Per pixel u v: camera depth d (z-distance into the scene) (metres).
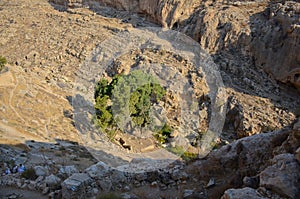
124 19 67.19
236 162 19.41
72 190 17.88
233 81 48.53
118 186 19.23
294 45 47.44
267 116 42.38
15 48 61.75
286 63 47.91
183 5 60.28
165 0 61.00
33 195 18.91
